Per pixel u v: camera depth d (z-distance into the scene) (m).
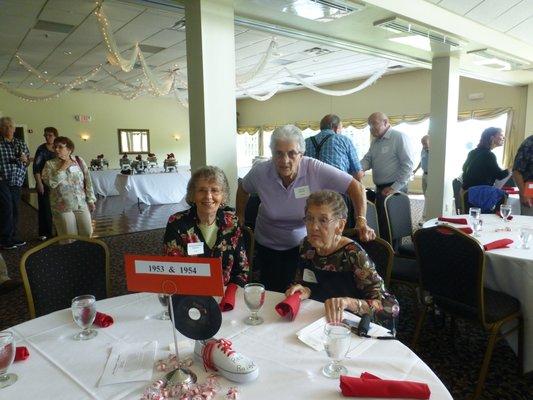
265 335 1.21
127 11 4.51
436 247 2.05
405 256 3.10
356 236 2.07
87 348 1.16
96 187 9.14
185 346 1.16
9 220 4.61
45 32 5.34
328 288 1.58
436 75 5.42
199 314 1.04
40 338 1.23
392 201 3.22
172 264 1.01
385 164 3.97
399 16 3.72
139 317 1.37
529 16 4.48
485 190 3.49
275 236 2.18
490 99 8.34
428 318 2.74
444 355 2.25
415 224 5.92
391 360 1.06
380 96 9.95
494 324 1.91
